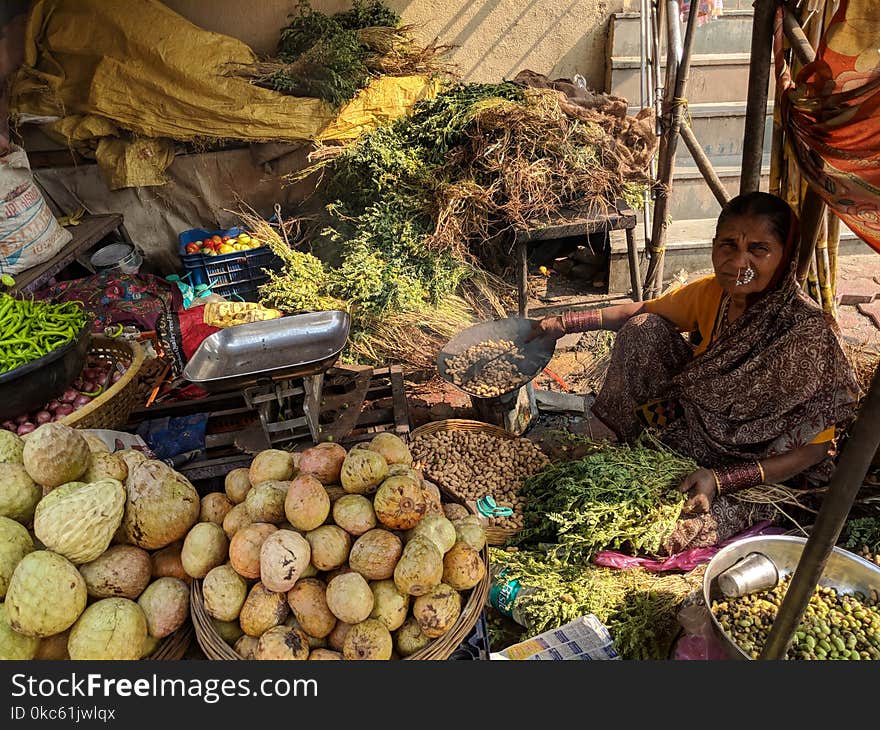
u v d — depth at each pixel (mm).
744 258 2193
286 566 1519
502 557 2322
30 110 4469
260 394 2365
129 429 2807
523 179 3812
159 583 1647
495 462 2783
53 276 4102
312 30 4949
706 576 1946
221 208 5055
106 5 4457
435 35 5383
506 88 4367
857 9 1660
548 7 5281
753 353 2355
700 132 5035
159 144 4688
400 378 2992
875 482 2469
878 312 4191
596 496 2318
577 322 2994
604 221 3736
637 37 5227
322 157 4496
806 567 1466
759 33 2379
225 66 4535
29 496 1683
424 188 4207
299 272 4227
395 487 1615
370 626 1525
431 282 4184
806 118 1901
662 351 2686
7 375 2422
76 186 4855
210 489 2600
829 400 2252
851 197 1828
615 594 2156
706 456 2541
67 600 1488
